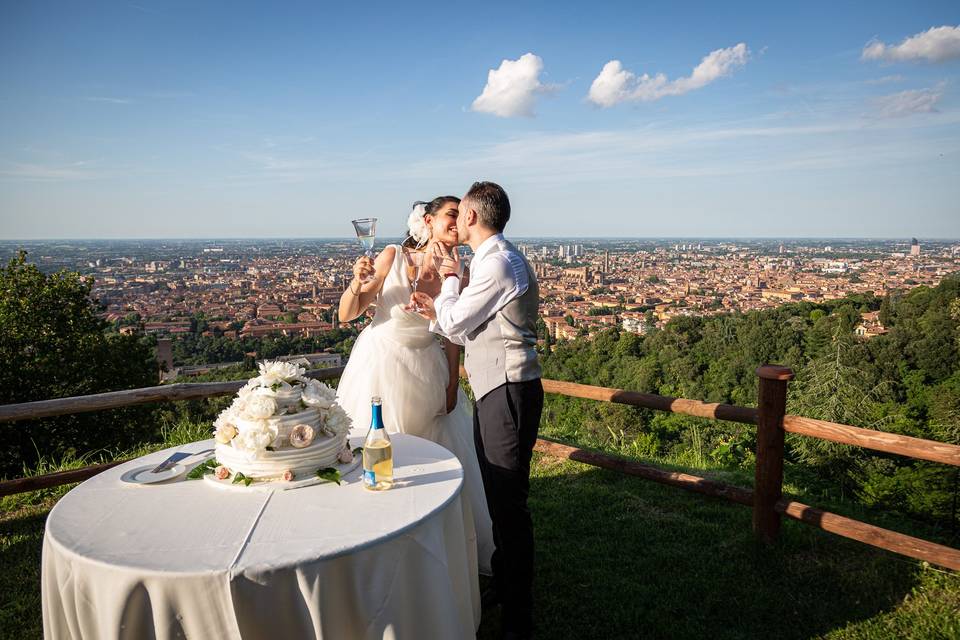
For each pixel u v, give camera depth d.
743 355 24.30
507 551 2.15
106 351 15.27
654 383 26.06
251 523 1.55
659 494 3.61
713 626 2.31
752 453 4.97
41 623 2.37
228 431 1.80
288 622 1.38
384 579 1.47
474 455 2.84
